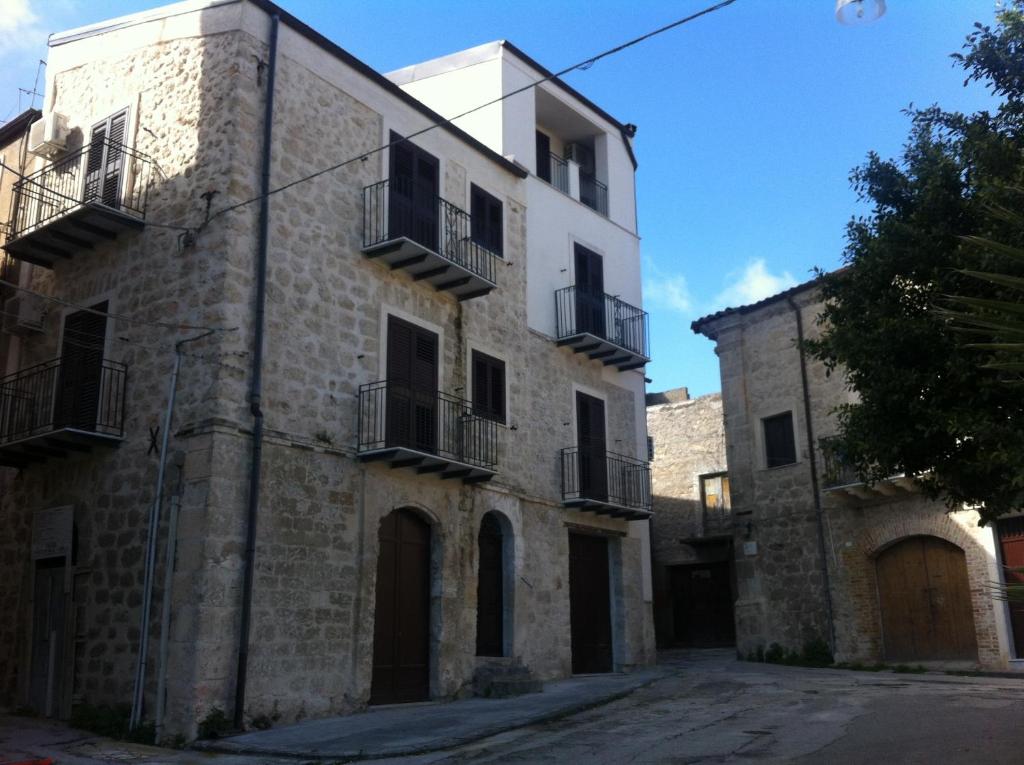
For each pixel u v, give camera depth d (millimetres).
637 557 19969
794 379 21125
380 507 13891
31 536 13664
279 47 13945
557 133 22156
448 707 13430
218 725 11062
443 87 20109
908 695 12633
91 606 12547
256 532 12039
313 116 14266
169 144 13695
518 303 18094
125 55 14742
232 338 12344
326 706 12484
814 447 20406
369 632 13289
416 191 15852
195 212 13062
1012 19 8578
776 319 21781
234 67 13352
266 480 12336
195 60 13805
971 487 8664
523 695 14641
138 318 13242
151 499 12273
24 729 11789
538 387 18250
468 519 15617
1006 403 8070
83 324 13984
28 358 14641
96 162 14617
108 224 13508
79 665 12461
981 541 17297
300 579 12500
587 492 18828
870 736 9469
